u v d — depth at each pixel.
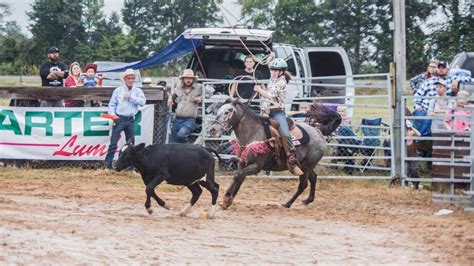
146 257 9.62
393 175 17.61
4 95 18.41
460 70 18.97
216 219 12.89
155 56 21.69
